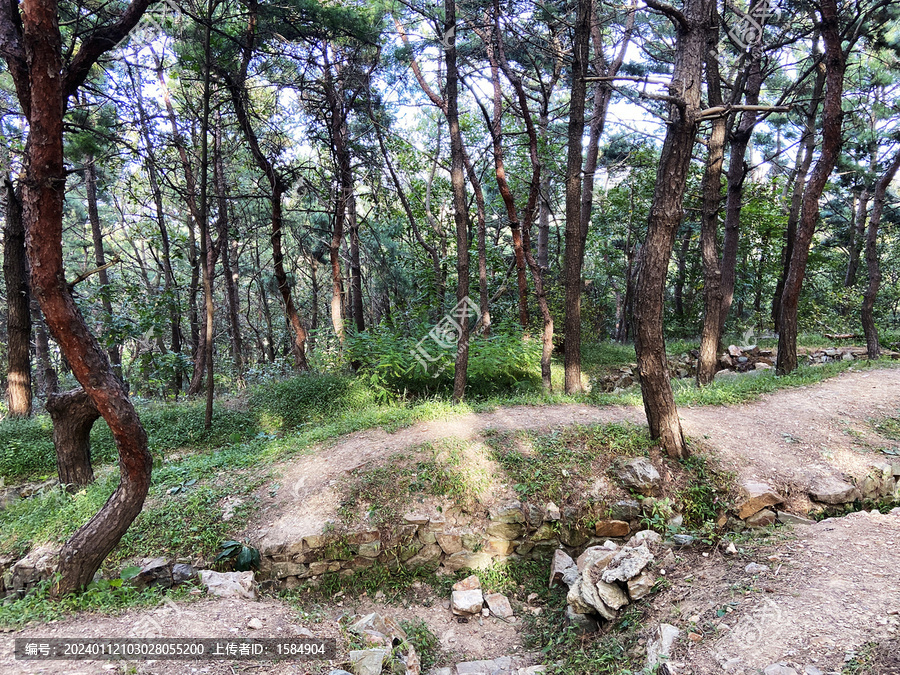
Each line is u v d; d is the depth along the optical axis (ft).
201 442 27.61
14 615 12.24
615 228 51.78
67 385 46.32
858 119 48.32
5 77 28.25
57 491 19.15
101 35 13.46
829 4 24.48
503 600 16.26
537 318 40.27
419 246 46.88
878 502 18.74
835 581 11.84
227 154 41.37
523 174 44.42
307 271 72.59
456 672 13.33
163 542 16.65
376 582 16.92
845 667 8.95
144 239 47.75
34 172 10.58
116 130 35.06
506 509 17.71
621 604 13.57
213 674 9.98
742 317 59.98
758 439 21.03
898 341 41.04
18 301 29.30
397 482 18.58
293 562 16.61
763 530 15.94
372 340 32.89
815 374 29.63
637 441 19.77
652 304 18.56
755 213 45.52
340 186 38.99
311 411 29.17
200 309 48.60
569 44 37.81
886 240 73.41
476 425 22.18
